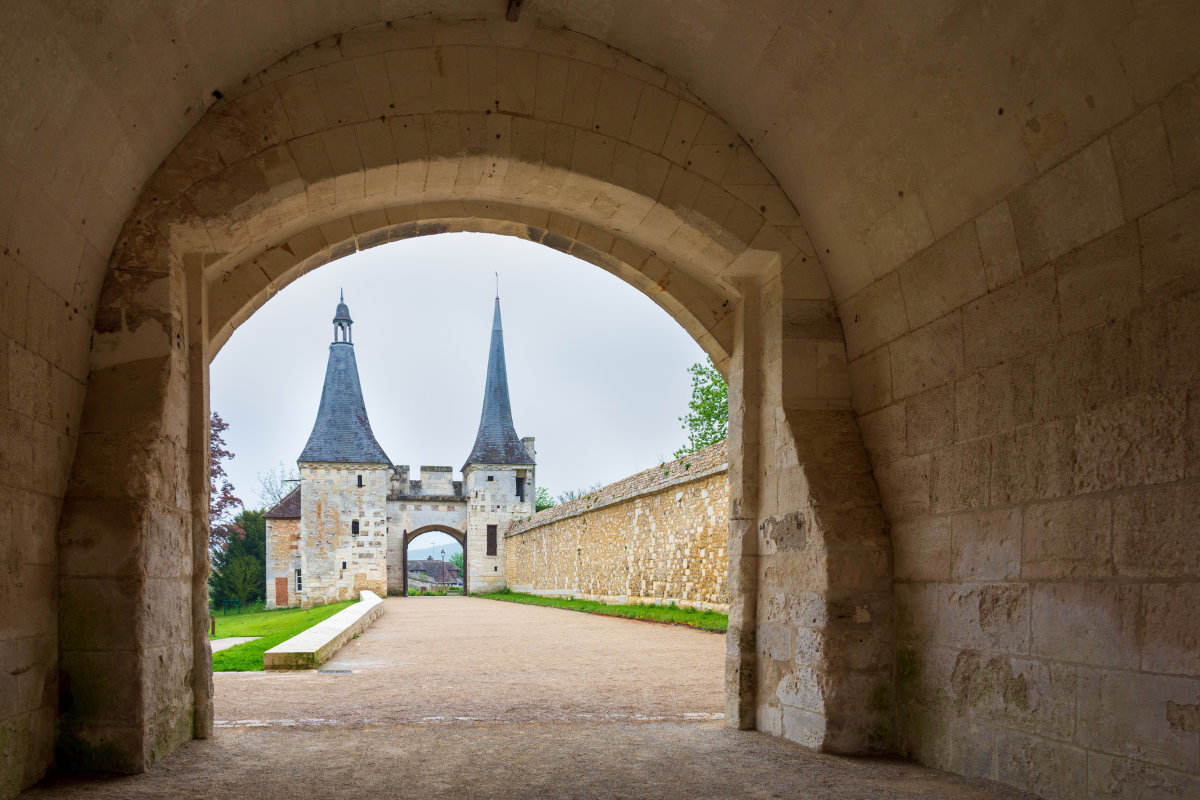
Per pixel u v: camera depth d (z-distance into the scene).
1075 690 3.59
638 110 5.50
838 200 5.23
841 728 4.88
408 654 11.16
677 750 5.05
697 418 26.48
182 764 4.49
